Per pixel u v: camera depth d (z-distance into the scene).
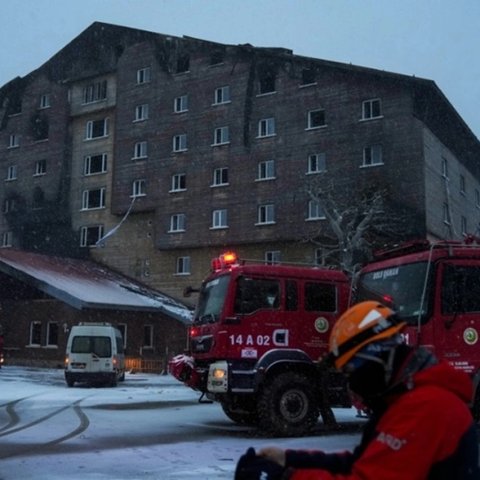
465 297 9.52
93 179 50.50
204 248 43.91
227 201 42.59
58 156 52.09
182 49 46.34
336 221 33.69
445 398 2.04
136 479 7.39
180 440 10.41
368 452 2.04
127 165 47.66
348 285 12.10
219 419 13.45
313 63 40.03
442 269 9.51
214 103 44.28
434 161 37.53
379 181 36.50
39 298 36.50
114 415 14.15
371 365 2.16
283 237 39.75
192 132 44.91
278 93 41.53
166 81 46.72
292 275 11.75
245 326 11.28
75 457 8.80
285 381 10.89
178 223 44.88
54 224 51.72
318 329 11.70
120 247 47.94
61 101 52.78
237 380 11.03
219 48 44.72
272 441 10.28
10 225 53.94
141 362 33.88
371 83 37.75
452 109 37.88
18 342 36.50
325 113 39.34
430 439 1.98
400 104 36.59
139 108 47.94
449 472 2.00
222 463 8.38
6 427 12.06
